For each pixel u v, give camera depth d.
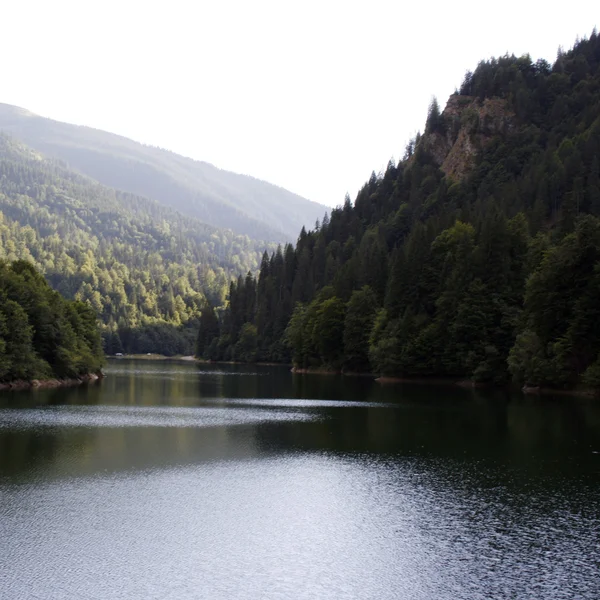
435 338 121.44
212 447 52.69
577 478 43.03
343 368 157.00
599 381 84.81
